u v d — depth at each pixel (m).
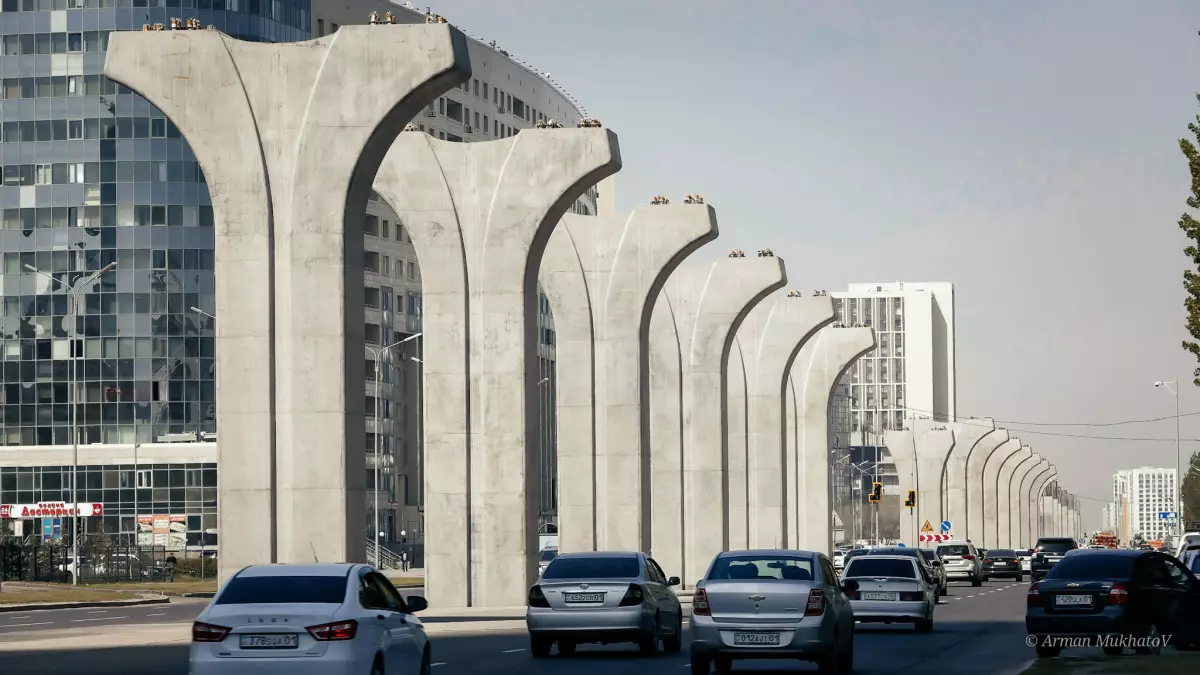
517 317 80.19
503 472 79.88
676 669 41.84
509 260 80.19
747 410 136.25
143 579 130.62
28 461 167.38
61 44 168.50
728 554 40.91
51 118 168.62
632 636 45.81
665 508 113.75
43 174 168.88
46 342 168.38
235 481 59.81
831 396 153.12
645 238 98.56
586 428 97.44
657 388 115.06
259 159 59.94
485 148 81.12
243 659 27.23
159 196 168.25
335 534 59.31
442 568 79.94
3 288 169.12
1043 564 126.50
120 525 166.12
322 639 27.25
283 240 59.97
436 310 80.62
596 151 80.00
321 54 60.16
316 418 59.50
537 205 80.19
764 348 136.75
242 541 59.72
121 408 168.00
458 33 60.59
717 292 117.31
